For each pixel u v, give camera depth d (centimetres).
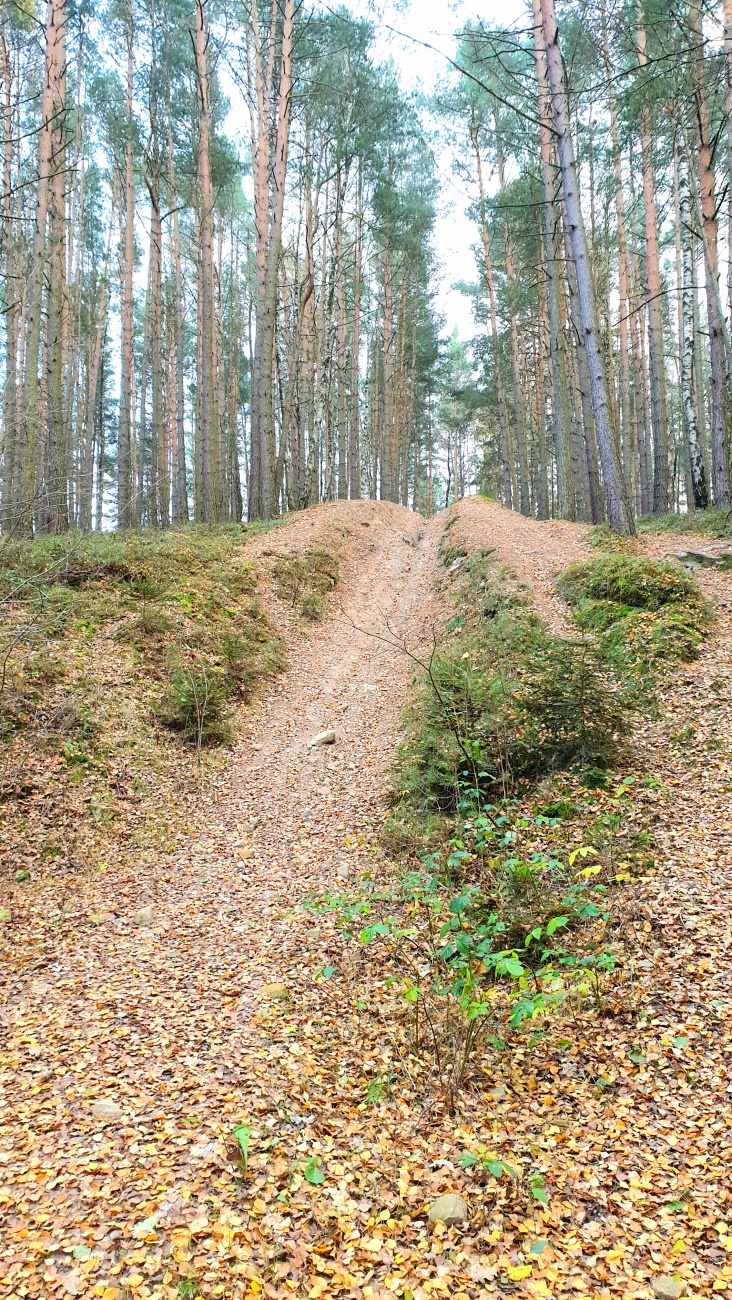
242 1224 318
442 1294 287
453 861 628
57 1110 389
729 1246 290
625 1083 393
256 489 2134
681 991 442
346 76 2392
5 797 758
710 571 1226
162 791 878
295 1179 345
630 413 2975
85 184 2948
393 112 2472
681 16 1541
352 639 1502
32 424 1386
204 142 2011
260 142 2000
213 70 2220
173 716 1010
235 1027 472
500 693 852
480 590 1369
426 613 1526
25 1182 338
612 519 1458
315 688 1266
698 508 1869
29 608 1062
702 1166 331
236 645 1241
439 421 5609
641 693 866
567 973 479
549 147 2041
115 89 2500
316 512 2402
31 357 1565
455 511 2514
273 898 668
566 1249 303
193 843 793
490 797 748
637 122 1892
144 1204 326
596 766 737
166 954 573
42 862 703
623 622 1045
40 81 2478
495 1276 294
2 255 2361
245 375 4284
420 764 823
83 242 3041
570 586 1248
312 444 2973
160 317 2448
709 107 1823
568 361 2662
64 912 634
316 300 3025
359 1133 381
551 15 1291
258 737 1074
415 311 3966
